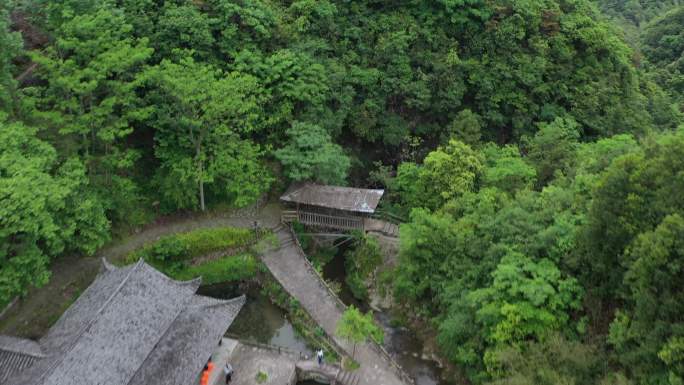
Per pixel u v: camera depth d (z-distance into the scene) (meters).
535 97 61.72
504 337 31.86
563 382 27.89
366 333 36.69
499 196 42.25
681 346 23.94
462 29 61.47
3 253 31.39
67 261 43.03
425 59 59.53
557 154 49.91
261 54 52.50
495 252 35.47
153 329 32.56
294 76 52.53
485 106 60.44
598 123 60.94
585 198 36.34
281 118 51.56
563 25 63.00
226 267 47.22
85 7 42.03
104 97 43.91
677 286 25.98
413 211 42.88
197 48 49.41
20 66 45.25
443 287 39.44
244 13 51.78
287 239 49.41
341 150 52.38
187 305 35.47
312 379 37.88
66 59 43.19
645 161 30.06
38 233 32.22
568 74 62.16
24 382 28.58
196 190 47.88
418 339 42.53
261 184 49.81
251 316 44.34
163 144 45.69
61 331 31.83
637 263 26.53
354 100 58.91
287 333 42.75
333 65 55.94
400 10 61.38
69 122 40.88
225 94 43.91
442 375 39.25
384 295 46.75
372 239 49.66
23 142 35.31
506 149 51.03
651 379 26.09
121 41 41.84
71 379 28.36
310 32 57.97
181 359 33.19
